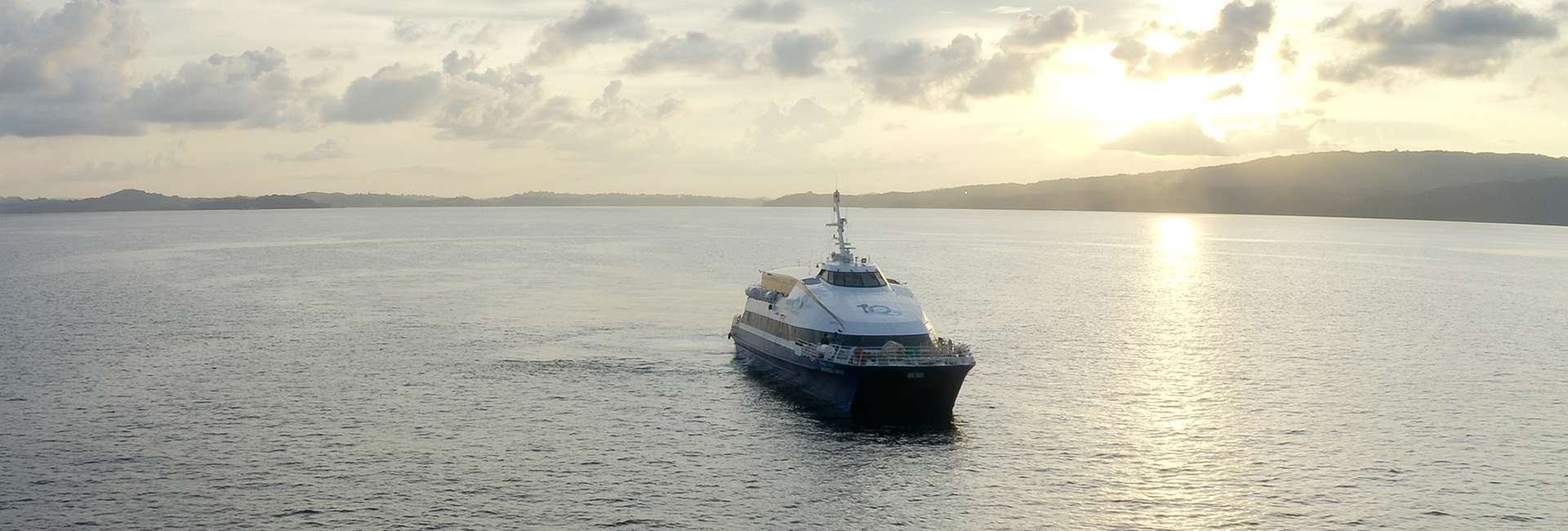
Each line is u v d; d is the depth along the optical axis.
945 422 78.94
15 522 55.97
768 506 60.44
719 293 165.88
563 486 63.06
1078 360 103.75
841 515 59.34
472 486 62.69
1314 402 85.62
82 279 185.75
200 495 60.41
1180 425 77.94
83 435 72.31
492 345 111.25
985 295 166.62
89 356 102.06
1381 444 73.06
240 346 108.56
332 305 146.62
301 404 81.88
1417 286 190.00
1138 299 162.00
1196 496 62.38
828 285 90.69
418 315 136.25
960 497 62.34
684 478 65.19
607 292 167.38
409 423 76.56
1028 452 71.00
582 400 84.62
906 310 87.00
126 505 58.69
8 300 150.50
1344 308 151.88
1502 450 71.69
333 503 59.31
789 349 89.56
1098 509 60.25
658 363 101.44
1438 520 58.50
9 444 70.12
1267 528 57.31
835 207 98.56
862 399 79.31
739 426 77.38
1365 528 57.38
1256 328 128.12
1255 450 71.31
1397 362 104.62
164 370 95.06
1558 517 58.84
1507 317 142.38
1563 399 87.31
